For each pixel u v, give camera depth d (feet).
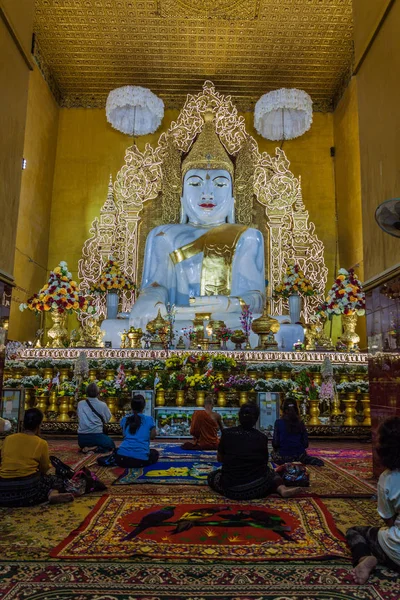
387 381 14.25
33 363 26.84
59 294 32.37
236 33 41.06
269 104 42.11
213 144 43.68
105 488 12.74
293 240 44.27
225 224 41.65
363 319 41.50
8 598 6.79
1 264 14.26
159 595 6.92
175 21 39.75
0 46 14.16
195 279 39.88
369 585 7.30
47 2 37.76
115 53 43.29
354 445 22.90
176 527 9.65
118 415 24.57
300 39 41.63
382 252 14.84
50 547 8.66
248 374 26.53
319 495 12.30
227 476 11.93
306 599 6.87
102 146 46.75
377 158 15.25
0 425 14.58
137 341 31.65
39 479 11.52
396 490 7.82
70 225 45.32
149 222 45.03
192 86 47.44
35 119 41.19
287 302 42.98
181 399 24.64
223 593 7.00
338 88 46.68
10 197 14.88
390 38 14.28
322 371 24.91
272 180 45.21
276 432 15.75
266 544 8.80
